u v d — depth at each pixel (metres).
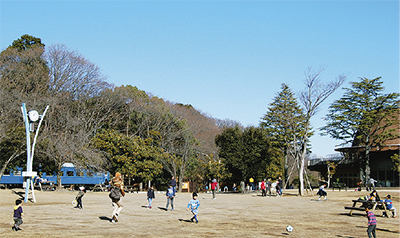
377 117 52.12
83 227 13.57
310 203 26.88
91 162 38.53
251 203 26.34
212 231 13.70
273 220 17.42
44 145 37.00
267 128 58.75
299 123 40.81
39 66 50.50
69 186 42.72
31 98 41.62
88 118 54.25
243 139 46.50
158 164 46.25
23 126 37.34
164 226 14.67
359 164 57.09
